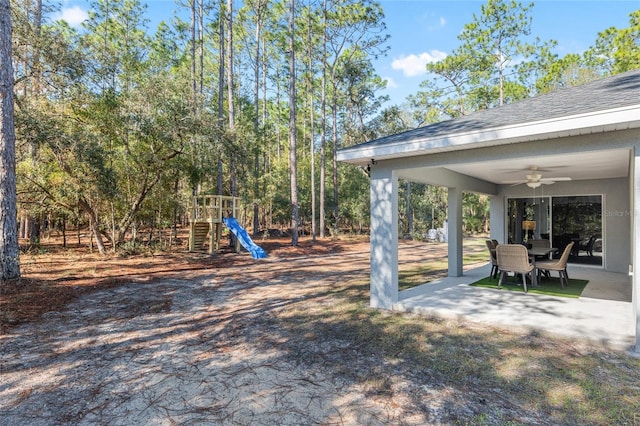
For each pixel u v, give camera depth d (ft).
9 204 22.25
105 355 12.20
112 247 40.19
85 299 20.06
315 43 67.72
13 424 8.00
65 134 30.04
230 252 44.29
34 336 14.03
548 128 12.57
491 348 12.26
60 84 31.81
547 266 21.99
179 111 37.42
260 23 66.23
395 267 17.92
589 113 11.64
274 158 92.68
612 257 29.37
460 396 9.07
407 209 77.56
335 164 71.36
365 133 80.79
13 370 10.95
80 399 9.16
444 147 15.25
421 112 83.35
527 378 10.00
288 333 14.37
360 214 74.13
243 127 54.80
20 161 32.99
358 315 16.74
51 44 29.84
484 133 14.05
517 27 65.87
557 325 13.87
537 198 34.42
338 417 8.17
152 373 10.73
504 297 19.15
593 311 16.08
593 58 65.57
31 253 37.60
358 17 63.87
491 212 35.40
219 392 9.47
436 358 11.48
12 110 22.48
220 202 43.04
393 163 17.85
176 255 39.58
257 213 65.36
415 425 7.80
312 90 70.85
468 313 15.80
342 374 10.47
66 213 37.88
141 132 36.09
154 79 36.83
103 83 35.04
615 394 9.06
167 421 8.08
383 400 8.93
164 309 18.31
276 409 8.56
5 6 21.99
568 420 7.97
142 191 39.11
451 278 25.99
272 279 27.32
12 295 19.49
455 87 76.59
